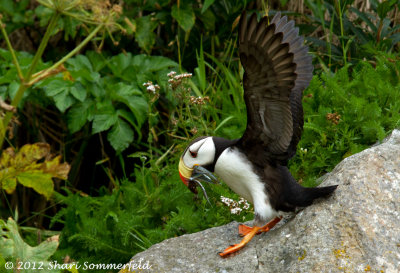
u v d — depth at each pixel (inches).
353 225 234.2
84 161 499.8
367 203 241.8
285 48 204.1
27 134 498.6
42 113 488.7
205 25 455.5
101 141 464.4
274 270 236.5
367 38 439.2
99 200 384.5
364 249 228.1
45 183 216.7
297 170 335.9
